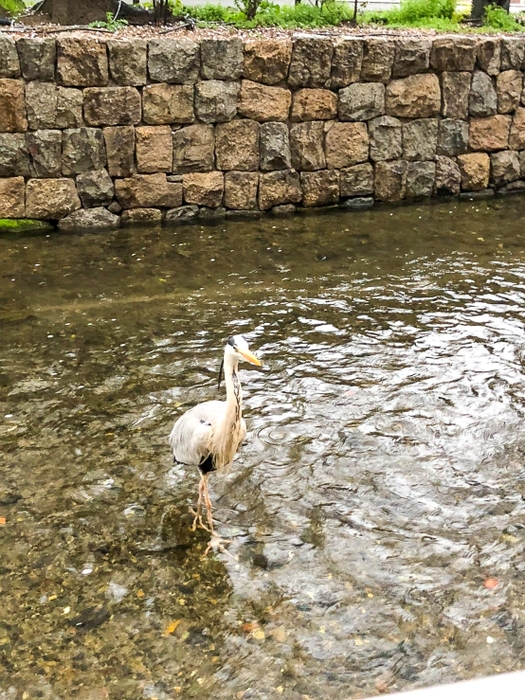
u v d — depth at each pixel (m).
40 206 6.69
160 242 6.54
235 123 7.01
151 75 6.67
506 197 7.96
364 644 2.76
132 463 3.83
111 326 5.11
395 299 5.54
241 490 3.63
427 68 7.41
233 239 6.65
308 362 4.71
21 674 2.63
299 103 7.13
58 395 4.35
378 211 7.46
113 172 6.82
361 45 7.13
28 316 5.21
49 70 6.44
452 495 3.60
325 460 3.85
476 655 2.71
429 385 4.46
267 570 3.13
